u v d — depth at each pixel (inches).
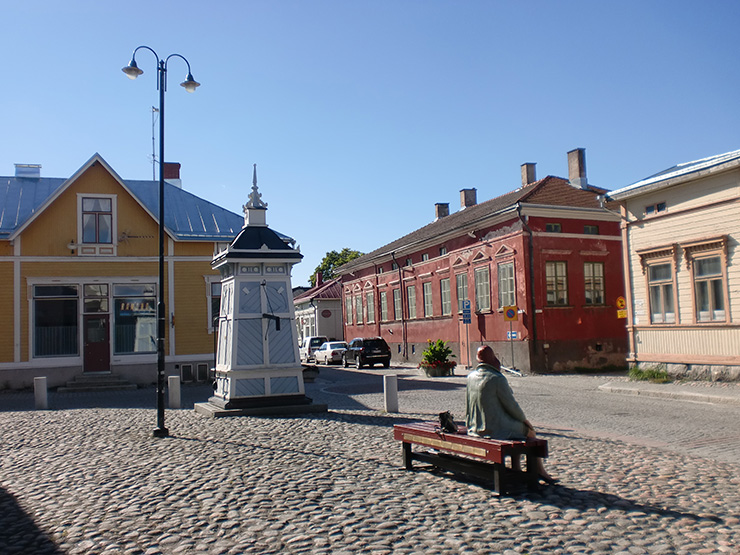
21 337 995.9
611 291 1200.8
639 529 221.6
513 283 1170.0
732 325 756.0
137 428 514.9
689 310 818.2
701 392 687.1
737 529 219.5
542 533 219.1
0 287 994.7
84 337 1017.5
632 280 910.4
